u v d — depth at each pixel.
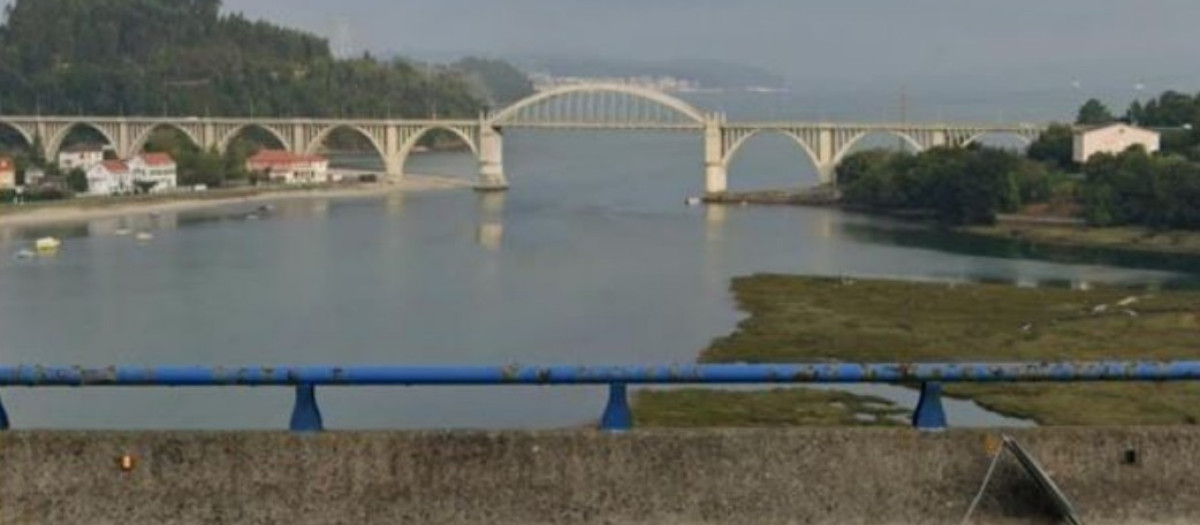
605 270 74.75
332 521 8.12
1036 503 8.13
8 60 196.88
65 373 8.25
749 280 68.62
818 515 8.16
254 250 86.38
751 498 8.19
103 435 8.22
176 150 148.25
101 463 8.16
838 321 55.50
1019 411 33.34
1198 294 64.12
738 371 8.30
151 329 54.69
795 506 8.17
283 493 8.16
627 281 69.88
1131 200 96.75
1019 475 8.17
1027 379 8.28
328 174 154.00
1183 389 35.91
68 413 34.81
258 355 48.94
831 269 75.94
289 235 96.50
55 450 8.18
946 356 47.81
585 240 92.06
